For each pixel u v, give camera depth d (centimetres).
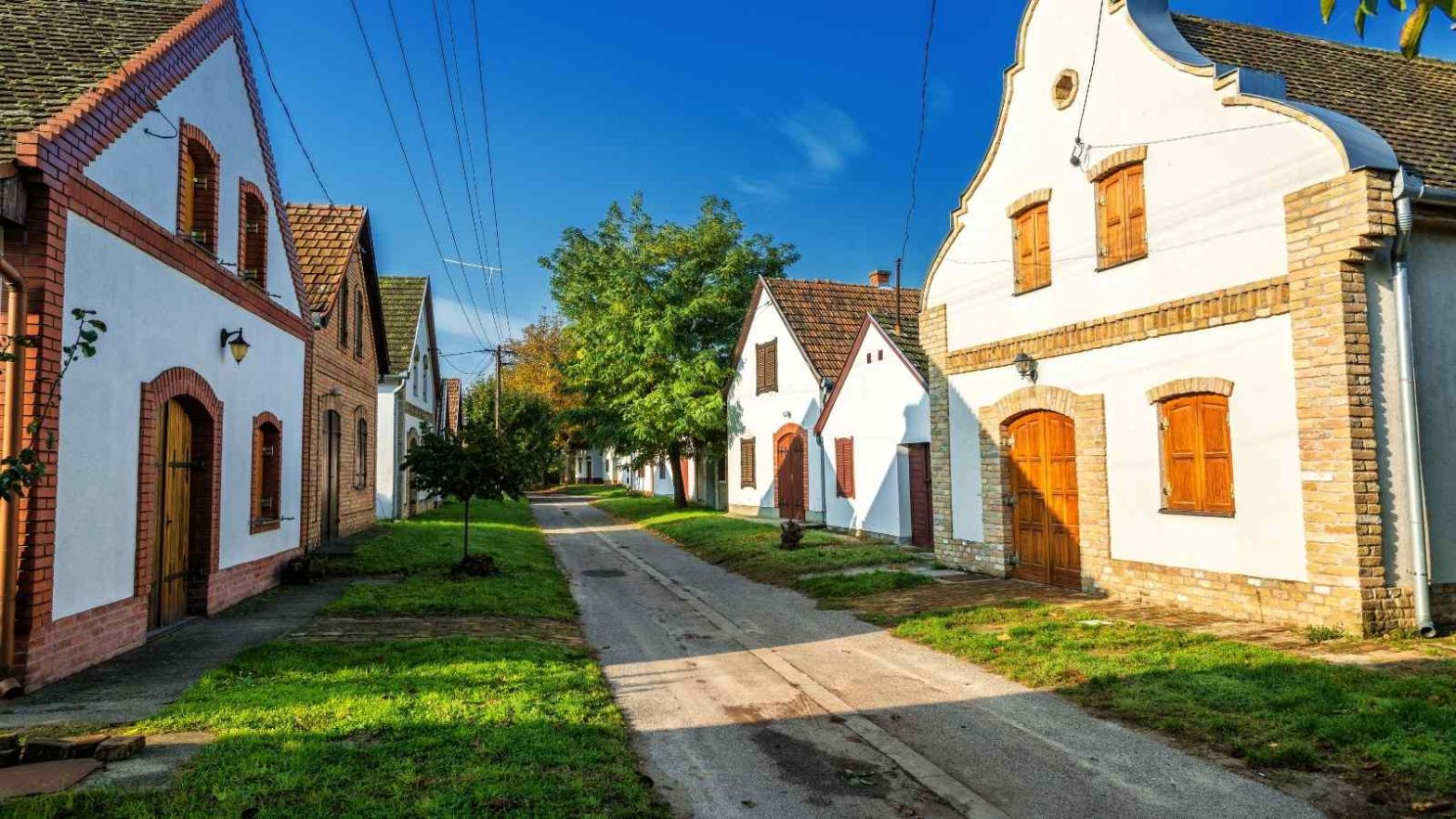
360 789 459
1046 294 1201
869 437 1961
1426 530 819
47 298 689
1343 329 802
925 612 1045
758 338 2667
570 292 3114
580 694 682
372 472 2273
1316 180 830
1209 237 948
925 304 1492
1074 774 525
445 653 804
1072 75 1150
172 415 977
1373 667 697
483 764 503
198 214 1050
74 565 732
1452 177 864
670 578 1510
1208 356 948
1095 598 1088
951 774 533
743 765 552
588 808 449
